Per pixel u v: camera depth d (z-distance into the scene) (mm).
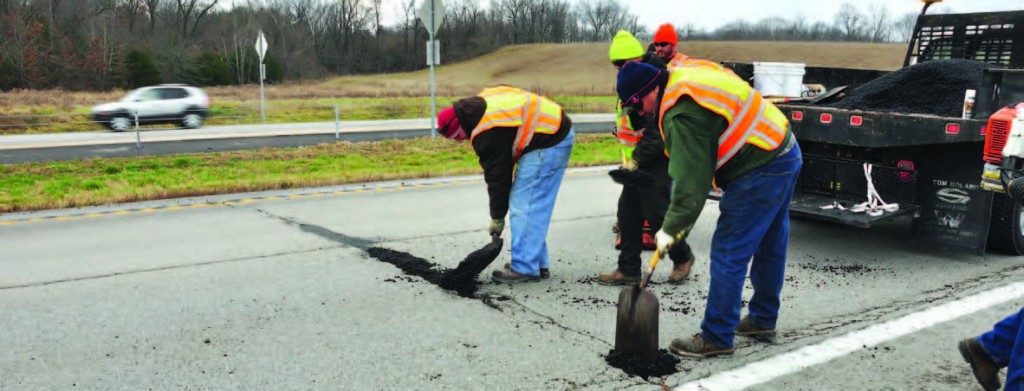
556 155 4719
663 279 4988
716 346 3533
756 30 52312
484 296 4574
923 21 7762
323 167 11078
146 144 14406
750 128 3211
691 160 3123
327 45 74562
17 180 9586
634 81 3340
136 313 4262
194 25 66000
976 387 3256
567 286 4809
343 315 4215
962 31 7445
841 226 6887
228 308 4352
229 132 17594
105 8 56062
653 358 3426
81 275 5078
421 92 40969
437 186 9219
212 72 53562
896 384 3277
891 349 3693
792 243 6176
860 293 4695
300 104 28000
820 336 3873
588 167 11398
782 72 7309
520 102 4492
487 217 7215
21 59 46531
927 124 5184
